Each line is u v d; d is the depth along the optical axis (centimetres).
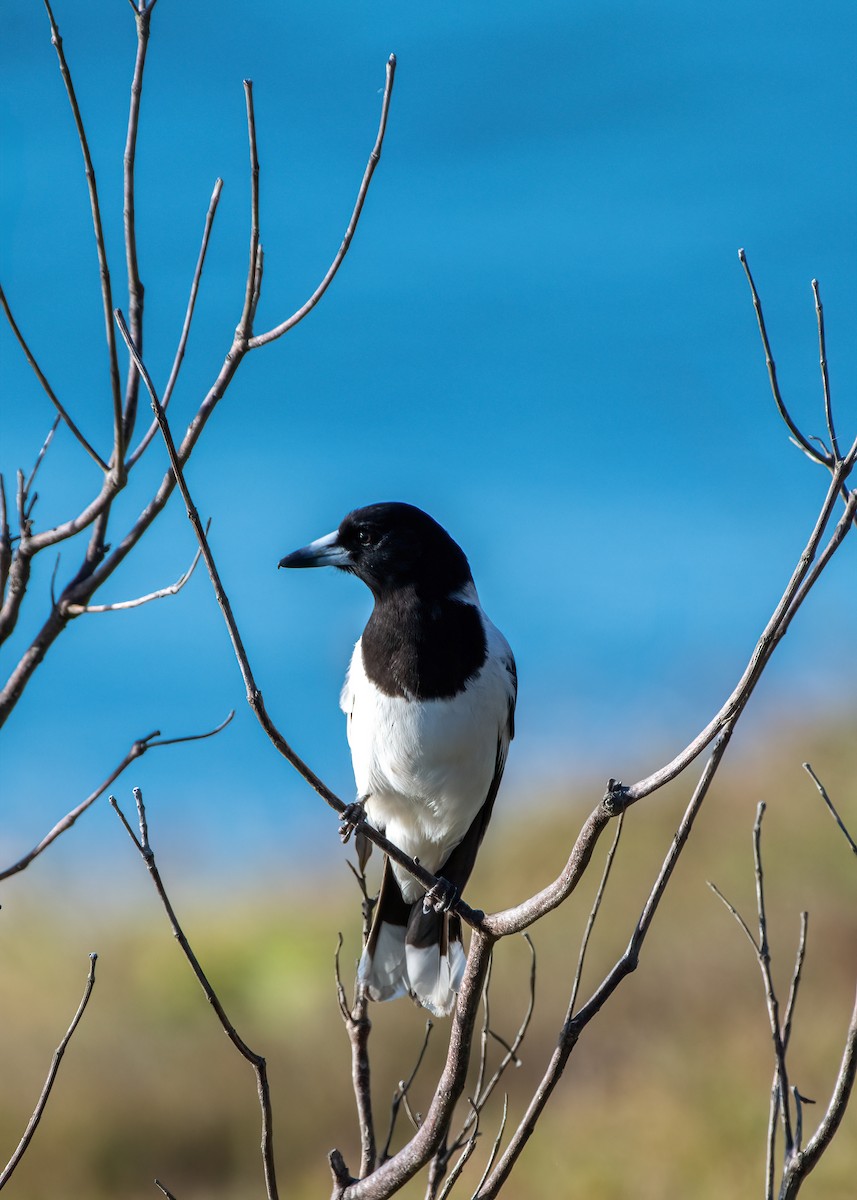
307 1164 1327
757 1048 1261
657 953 1488
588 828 503
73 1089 1410
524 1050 1379
